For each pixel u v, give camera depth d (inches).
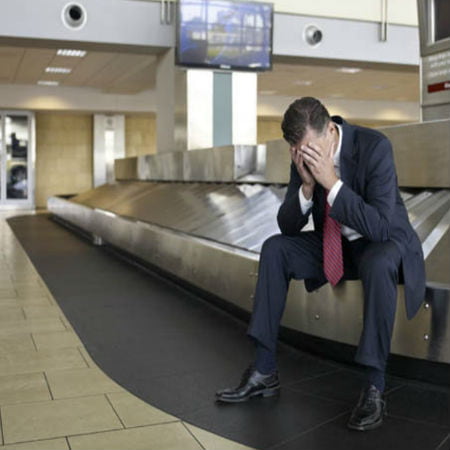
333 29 431.2
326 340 133.4
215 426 99.5
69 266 279.3
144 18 387.9
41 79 637.9
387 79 639.8
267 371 112.0
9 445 92.2
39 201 797.9
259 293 110.3
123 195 422.6
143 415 104.2
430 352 110.9
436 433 96.0
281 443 92.9
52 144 796.6
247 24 390.9
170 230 250.2
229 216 232.4
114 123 783.1
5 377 124.4
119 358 137.8
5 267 275.6
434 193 154.7
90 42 380.2
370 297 97.9
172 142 420.8
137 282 236.7
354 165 103.1
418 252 104.8
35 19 365.7
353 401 110.0
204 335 157.5
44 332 161.0
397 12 441.7
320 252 111.7
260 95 771.4
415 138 155.9
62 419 102.3
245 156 282.7
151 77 593.9
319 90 724.7
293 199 108.6
